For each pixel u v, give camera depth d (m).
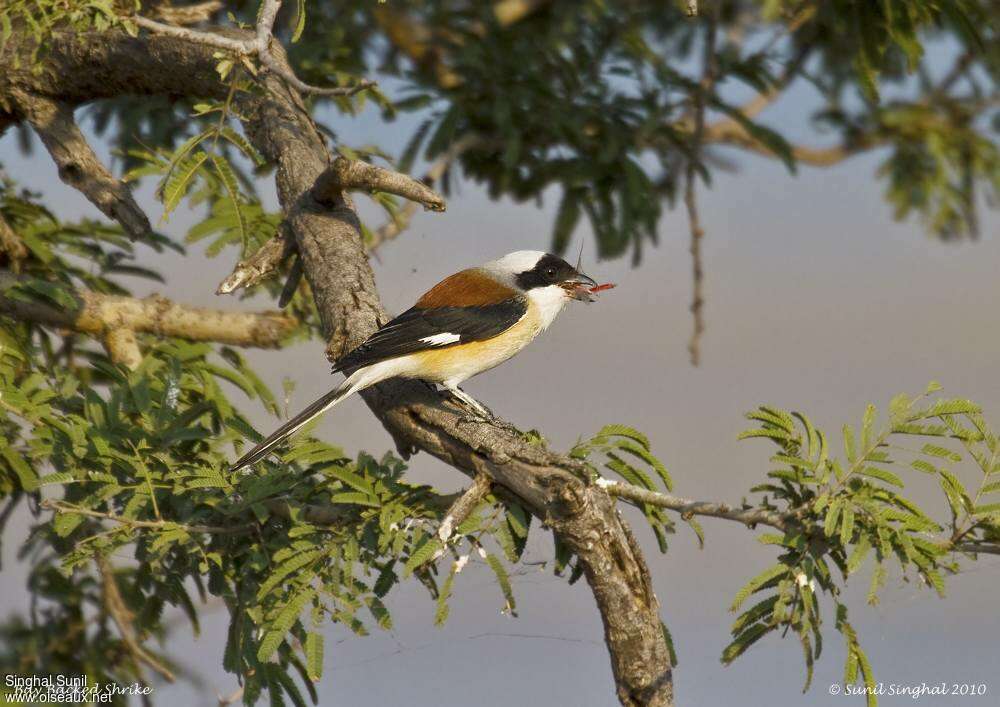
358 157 12.25
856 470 7.54
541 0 12.59
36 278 11.03
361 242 10.79
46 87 11.91
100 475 8.53
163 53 11.48
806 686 7.32
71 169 11.48
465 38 12.34
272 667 8.41
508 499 8.19
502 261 11.05
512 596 7.75
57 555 9.91
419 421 9.14
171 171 9.91
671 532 8.06
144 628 9.37
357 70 12.28
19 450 9.58
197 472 8.52
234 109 11.64
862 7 11.46
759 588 7.43
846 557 7.55
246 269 10.66
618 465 8.38
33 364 10.54
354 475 8.35
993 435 7.48
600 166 12.12
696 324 11.82
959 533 7.29
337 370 9.40
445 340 10.05
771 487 7.70
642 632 7.61
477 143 12.27
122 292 12.16
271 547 8.39
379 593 8.06
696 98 11.84
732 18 12.67
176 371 9.84
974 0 11.58
